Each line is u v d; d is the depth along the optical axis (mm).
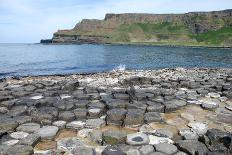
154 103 10000
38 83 14273
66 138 7191
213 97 11492
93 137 7082
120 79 16953
